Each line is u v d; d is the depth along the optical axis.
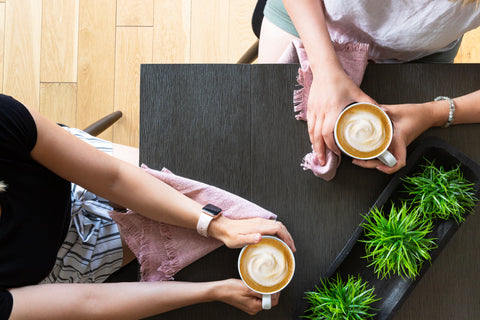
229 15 1.85
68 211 1.02
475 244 0.99
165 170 1.00
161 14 1.86
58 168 0.91
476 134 1.01
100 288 0.92
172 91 1.02
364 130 0.90
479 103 0.97
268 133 1.02
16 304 0.86
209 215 0.92
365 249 0.95
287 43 1.26
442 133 1.02
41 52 1.87
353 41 1.11
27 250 0.91
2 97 0.84
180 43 1.86
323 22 0.98
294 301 0.99
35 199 0.91
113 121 1.61
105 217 1.11
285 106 1.02
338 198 1.01
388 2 0.94
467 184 0.92
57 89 1.87
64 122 1.86
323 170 0.98
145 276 0.99
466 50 1.78
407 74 1.02
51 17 1.87
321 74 0.95
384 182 1.00
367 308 0.90
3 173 0.86
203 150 1.02
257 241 0.89
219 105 1.02
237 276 1.00
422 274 0.90
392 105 0.96
